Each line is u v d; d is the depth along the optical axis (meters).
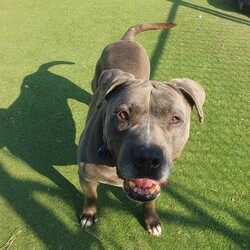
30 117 0.83
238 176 0.71
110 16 1.32
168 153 0.44
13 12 1.32
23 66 1.00
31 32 1.18
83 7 1.38
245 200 0.66
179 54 1.11
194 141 0.78
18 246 0.58
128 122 0.46
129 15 1.35
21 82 0.94
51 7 1.37
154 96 0.46
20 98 0.88
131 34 0.87
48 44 1.11
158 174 0.43
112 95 0.50
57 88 0.92
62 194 0.66
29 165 0.71
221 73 1.03
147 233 0.60
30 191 0.66
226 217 0.63
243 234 0.61
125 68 0.71
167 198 0.66
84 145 0.55
